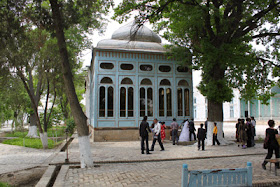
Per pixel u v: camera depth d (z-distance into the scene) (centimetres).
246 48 1569
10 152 1310
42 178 715
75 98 874
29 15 954
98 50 1802
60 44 881
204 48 1337
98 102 1767
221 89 1427
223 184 426
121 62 1842
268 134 785
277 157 780
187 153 1161
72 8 989
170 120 1897
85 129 880
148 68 1905
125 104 1816
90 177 702
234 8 1384
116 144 1566
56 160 1003
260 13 1359
